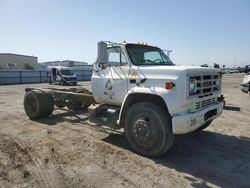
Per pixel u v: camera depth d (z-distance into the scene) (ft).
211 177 11.79
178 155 14.57
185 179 11.55
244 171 12.45
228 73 175.73
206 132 19.43
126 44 15.93
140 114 14.29
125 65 15.70
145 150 14.28
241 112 27.78
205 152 15.10
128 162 13.42
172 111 12.85
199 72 13.79
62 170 12.32
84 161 13.46
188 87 12.92
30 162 13.26
